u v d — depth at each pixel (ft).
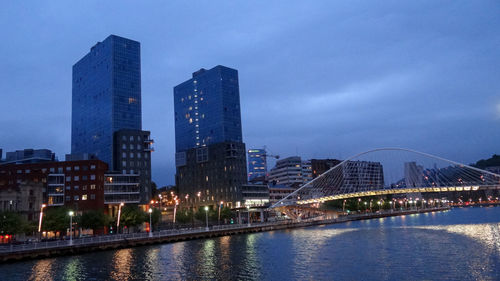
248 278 185.26
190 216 529.04
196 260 242.17
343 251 259.60
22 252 257.55
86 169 498.69
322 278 179.01
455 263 197.57
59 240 310.45
